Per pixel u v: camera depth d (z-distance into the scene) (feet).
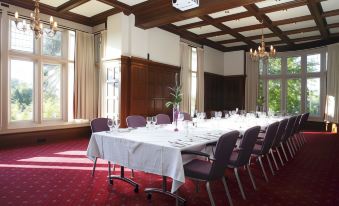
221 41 34.73
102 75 24.36
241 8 22.36
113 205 9.48
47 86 23.06
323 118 33.42
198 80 32.89
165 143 9.40
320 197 10.61
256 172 14.15
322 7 21.88
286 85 36.81
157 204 9.59
